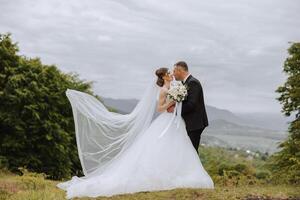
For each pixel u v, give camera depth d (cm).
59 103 2853
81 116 1146
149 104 1139
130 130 1134
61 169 2806
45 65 2967
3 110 2731
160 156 1067
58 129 2767
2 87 2784
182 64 1112
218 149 3603
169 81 1138
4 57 2859
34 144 2762
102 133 1143
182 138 1092
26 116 2741
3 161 2612
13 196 1184
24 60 2938
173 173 1062
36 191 1191
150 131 1104
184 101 1095
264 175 2258
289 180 1850
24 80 2773
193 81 1098
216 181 1831
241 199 977
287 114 2550
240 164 2338
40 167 2773
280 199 995
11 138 2742
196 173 1076
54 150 2766
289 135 2445
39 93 2764
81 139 1141
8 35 2939
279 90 2564
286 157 2295
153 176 1051
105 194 1043
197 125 1101
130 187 1045
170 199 968
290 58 2583
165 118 1110
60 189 1173
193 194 999
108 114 1163
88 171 1141
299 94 2466
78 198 1043
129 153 1099
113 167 1112
